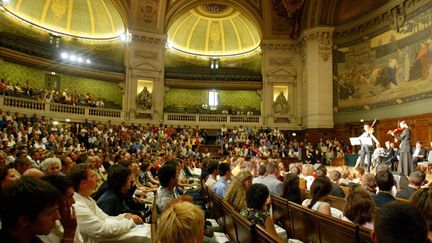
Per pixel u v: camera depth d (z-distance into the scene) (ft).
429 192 7.93
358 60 72.90
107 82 87.10
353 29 74.84
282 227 16.81
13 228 5.25
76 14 84.48
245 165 26.73
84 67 79.15
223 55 106.22
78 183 11.16
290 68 89.25
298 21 88.17
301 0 85.25
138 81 84.89
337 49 78.64
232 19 102.17
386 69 64.69
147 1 84.74
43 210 5.30
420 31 55.98
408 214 4.72
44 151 31.96
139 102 83.51
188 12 98.37
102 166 32.32
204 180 26.14
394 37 62.75
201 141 77.71
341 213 13.96
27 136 47.21
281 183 19.67
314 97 79.05
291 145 74.95
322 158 69.36
